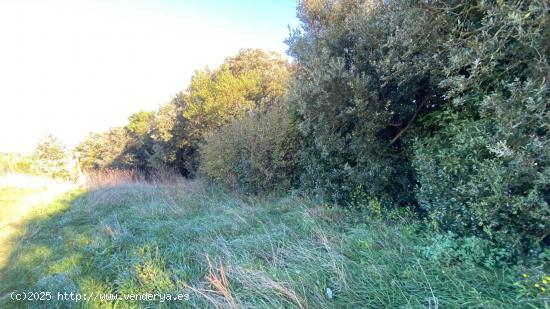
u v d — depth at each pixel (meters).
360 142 3.57
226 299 2.33
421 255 2.53
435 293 2.04
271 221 4.15
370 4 3.85
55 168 15.55
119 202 6.90
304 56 4.19
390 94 3.47
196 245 3.66
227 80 10.01
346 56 3.72
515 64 2.09
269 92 9.75
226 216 4.77
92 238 4.42
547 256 2.02
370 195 3.81
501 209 2.18
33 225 5.59
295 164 5.64
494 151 1.97
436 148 2.94
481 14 2.36
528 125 1.95
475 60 2.08
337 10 4.81
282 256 2.99
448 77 2.41
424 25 2.54
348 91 3.43
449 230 2.64
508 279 2.03
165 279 2.89
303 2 5.47
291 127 5.45
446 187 2.62
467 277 2.12
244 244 3.40
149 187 8.58
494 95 2.07
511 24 1.97
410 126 3.67
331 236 3.20
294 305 2.15
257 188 5.99
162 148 12.87
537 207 2.01
